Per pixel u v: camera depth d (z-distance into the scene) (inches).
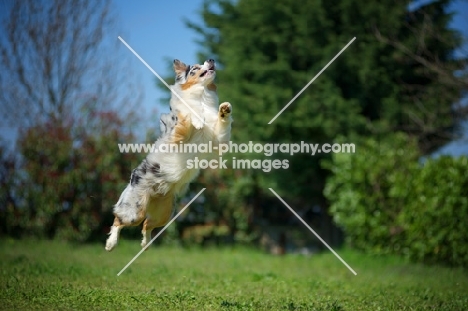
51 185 615.5
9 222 620.1
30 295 279.4
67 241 612.4
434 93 663.1
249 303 275.1
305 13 698.2
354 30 695.1
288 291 334.6
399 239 519.2
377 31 639.8
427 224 482.9
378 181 537.6
